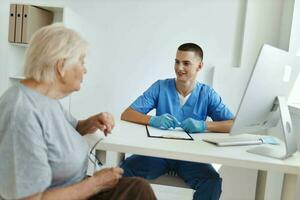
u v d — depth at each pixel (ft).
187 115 6.27
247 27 8.35
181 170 5.48
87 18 8.98
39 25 8.60
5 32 9.29
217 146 4.33
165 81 6.49
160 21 8.75
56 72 3.33
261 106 4.19
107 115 4.52
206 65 8.68
